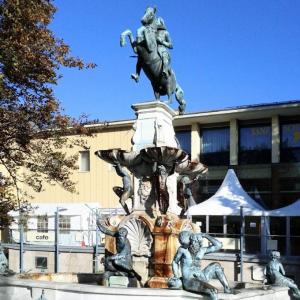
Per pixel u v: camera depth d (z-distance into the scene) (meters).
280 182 26.94
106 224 9.66
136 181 10.10
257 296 7.89
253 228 23.48
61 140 13.18
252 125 28.45
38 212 28.03
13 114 11.91
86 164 30.77
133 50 10.55
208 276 7.23
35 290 7.75
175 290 6.99
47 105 12.28
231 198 22.19
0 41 10.70
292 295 9.34
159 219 9.44
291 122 27.48
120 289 7.07
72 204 28.14
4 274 9.67
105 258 9.12
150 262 9.36
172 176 10.31
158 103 10.23
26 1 11.16
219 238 22.33
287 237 20.67
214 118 28.58
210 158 29.12
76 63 12.20
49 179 13.87
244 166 27.88
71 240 25.33
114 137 29.86
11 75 11.26
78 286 7.36
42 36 11.38
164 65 10.38
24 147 12.86
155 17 10.61
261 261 19.38
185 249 7.28
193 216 23.91
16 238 26.58
